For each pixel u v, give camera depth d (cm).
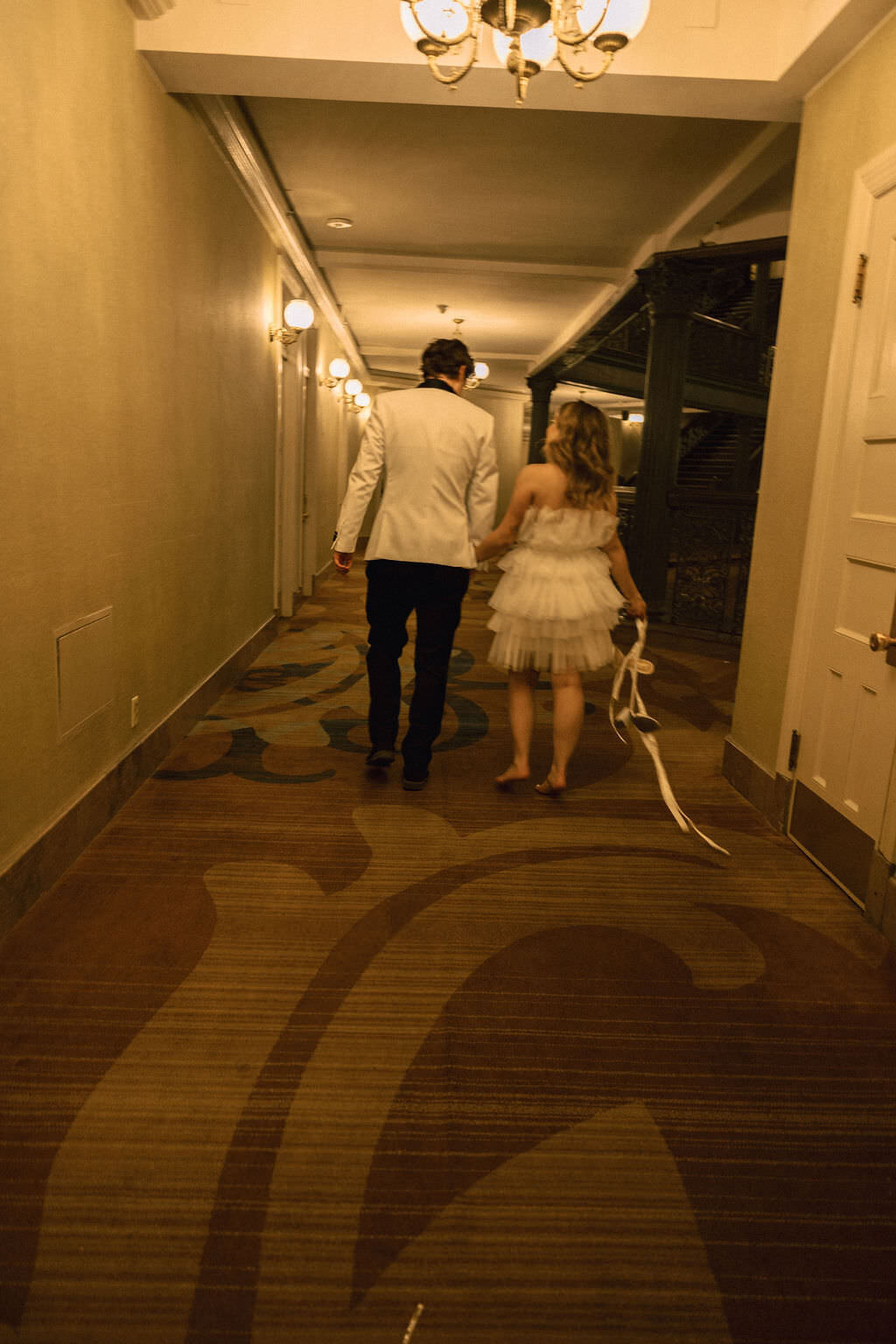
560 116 482
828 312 316
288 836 316
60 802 282
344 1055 199
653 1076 197
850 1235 157
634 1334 137
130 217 323
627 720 347
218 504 485
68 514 277
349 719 471
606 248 757
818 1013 222
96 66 287
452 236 725
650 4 321
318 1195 161
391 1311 139
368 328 1183
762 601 366
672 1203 163
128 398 329
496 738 448
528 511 342
